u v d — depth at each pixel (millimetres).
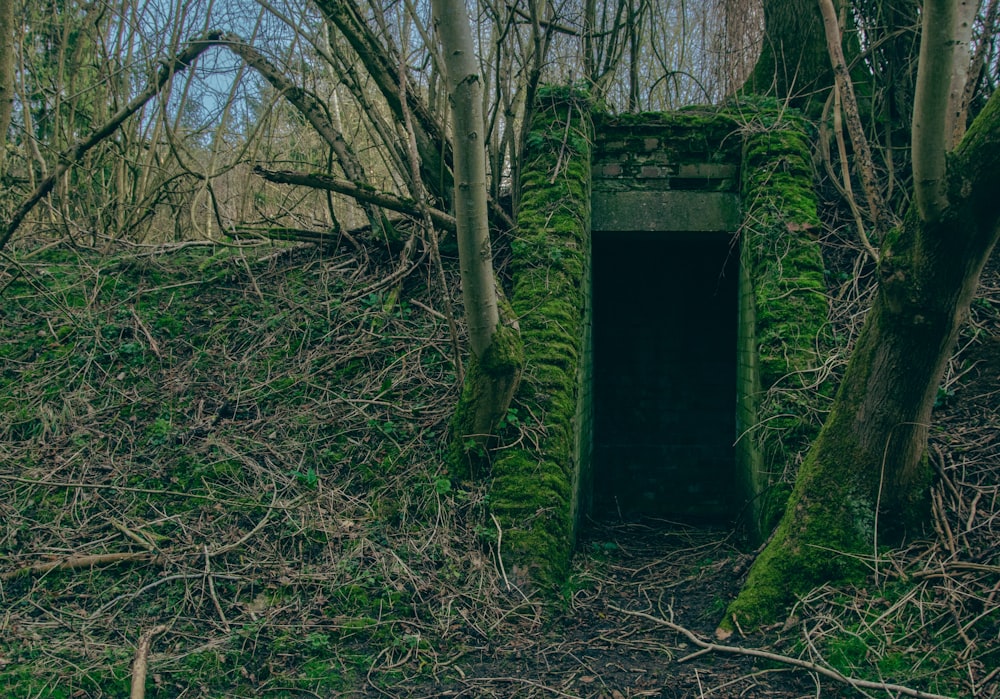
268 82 7918
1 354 6949
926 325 4273
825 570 4691
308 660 4418
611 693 4039
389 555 5273
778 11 8406
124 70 8727
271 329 7082
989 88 7066
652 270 9086
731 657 4398
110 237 8273
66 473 5906
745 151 7141
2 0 4734
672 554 6590
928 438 5336
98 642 4477
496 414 5742
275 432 6207
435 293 7188
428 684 4203
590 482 7840
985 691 3756
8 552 5270
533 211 6750
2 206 8570
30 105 9070
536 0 6875
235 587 4977
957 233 3973
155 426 6258
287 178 6648
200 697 4023
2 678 4066
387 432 6102
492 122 7168
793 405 5742
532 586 5203
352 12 6652
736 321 9016
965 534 4707
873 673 4012
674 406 9031
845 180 6629
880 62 7844
